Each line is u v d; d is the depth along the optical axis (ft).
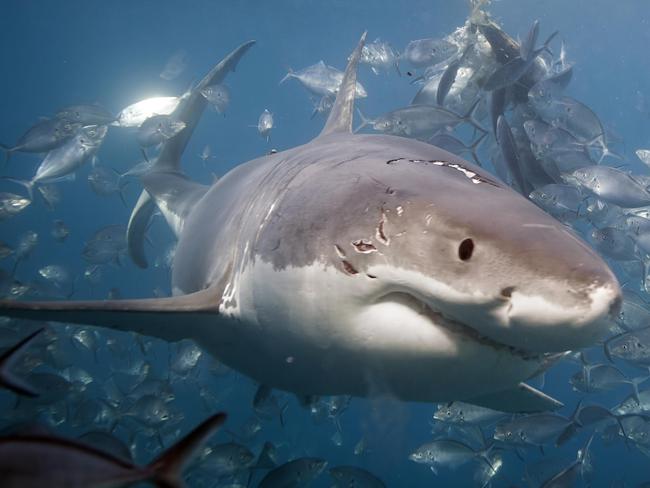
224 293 10.90
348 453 58.59
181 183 24.80
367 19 155.02
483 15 28.73
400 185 8.64
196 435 3.99
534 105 25.75
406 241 7.68
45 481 4.05
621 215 26.99
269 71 248.93
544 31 167.22
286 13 152.25
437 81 28.53
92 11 163.12
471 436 27.76
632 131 244.42
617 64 227.81
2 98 290.15
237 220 12.21
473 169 10.10
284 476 20.31
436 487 56.85
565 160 24.64
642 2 143.13
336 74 36.50
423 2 137.59
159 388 27.99
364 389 9.48
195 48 211.82
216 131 257.34
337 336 8.43
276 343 9.84
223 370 29.37
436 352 7.62
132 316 10.80
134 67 244.42
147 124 28.40
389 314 7.82
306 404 14.71
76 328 34.12
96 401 27.27
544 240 6.91
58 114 33.22
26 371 24.75
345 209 8.70
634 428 24.62
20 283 28.81
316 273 8.55
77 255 134.62
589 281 6.31
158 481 3.98
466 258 7.13
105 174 42.01
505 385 8.04
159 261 42.91
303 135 292.40
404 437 7.59
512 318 6.62
